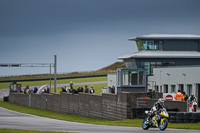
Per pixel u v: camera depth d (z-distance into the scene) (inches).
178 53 6958.7
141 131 2249.0
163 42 7175.2
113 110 3757.4
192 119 2829.7
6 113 4820.4
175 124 2760.8
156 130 2326.5
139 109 3371.1
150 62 6742.1
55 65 7047.2
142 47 7239.2
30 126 2637.8
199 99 4950.8
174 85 5605.3
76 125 2802.7
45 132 2118.6
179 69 5408.5
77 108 4852.4
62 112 5374.0
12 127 2511.1
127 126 2719.0
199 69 4906.5
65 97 5275.6
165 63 6752.0
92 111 4377.5
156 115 2313.0
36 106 6540.4
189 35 7386.8
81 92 4916.3
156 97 3700.8
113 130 2313.0
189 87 5191.9
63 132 2128.4
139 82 5615.2
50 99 5871.1
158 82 6092.5
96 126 2696.9
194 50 7239.2
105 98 3986.2
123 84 5629.9
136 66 6811.0
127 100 3422.7
